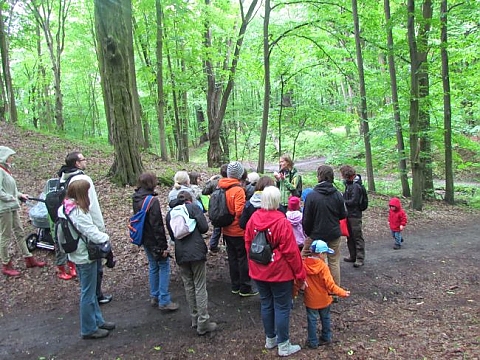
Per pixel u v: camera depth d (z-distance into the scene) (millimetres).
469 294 5316
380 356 3648
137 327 4434
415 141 11289
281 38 13398
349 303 5098
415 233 8992
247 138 19969
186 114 19641
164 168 12133
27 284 5449
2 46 16703
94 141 16891
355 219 6402
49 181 6020
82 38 22188
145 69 14133
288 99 17578
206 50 14977
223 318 4621
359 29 12859
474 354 3455
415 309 4879
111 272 5848
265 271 3648
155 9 14203
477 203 13531
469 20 11727
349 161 14164
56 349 4004
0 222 5484
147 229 4645
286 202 6266
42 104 26219
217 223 4988
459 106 16266
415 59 10906
